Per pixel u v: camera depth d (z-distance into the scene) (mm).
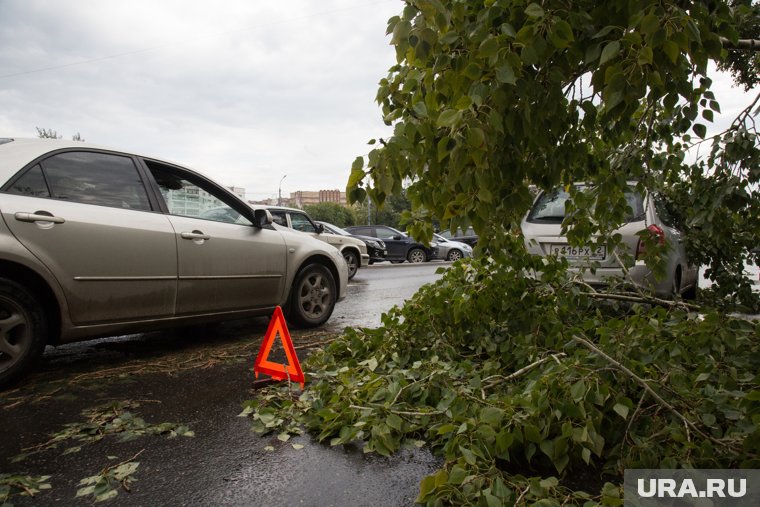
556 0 1740
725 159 3633
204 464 2271
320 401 2807
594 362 2477
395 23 1896
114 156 3973
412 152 1863
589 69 2061
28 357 3268
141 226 3873
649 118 3215
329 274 5594
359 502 1964
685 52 1790
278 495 2012
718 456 2016
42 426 2674
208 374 3662
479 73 1697
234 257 4539
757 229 3848
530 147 2262
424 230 2438
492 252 3111
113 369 3766
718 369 2533
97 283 3600
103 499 1965
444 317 3744
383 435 2344
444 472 1827
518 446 2281
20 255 3193
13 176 3312
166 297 4047
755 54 3730
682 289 6621
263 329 5383
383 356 3555
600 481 2154
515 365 3391
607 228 3504
